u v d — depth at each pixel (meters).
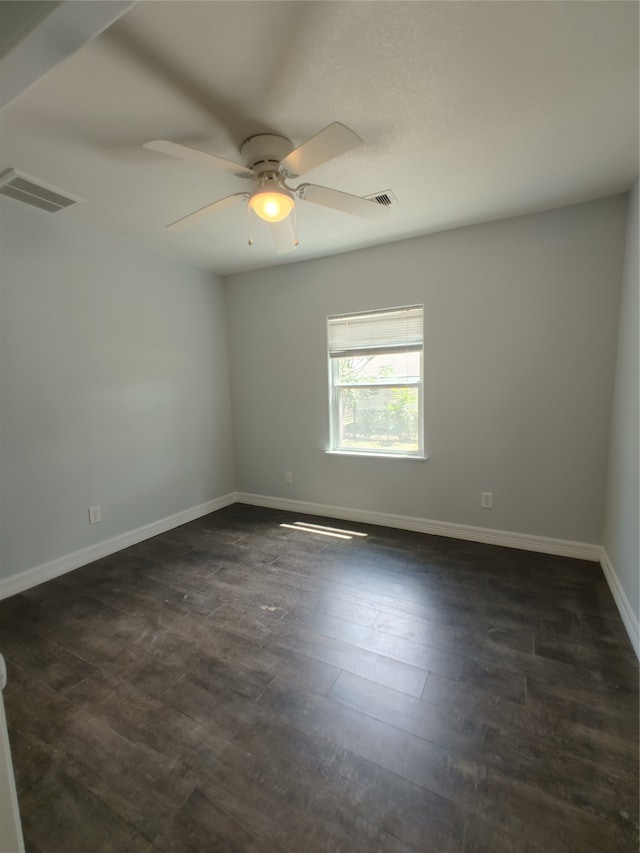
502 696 1.63
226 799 1.26
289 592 2.47
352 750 1.41
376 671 1.79
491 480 3.06
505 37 1.31
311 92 1.54
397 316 3.31
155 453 3.46
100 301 2.97
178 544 3.25
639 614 1.88
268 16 1.20
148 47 1.29
